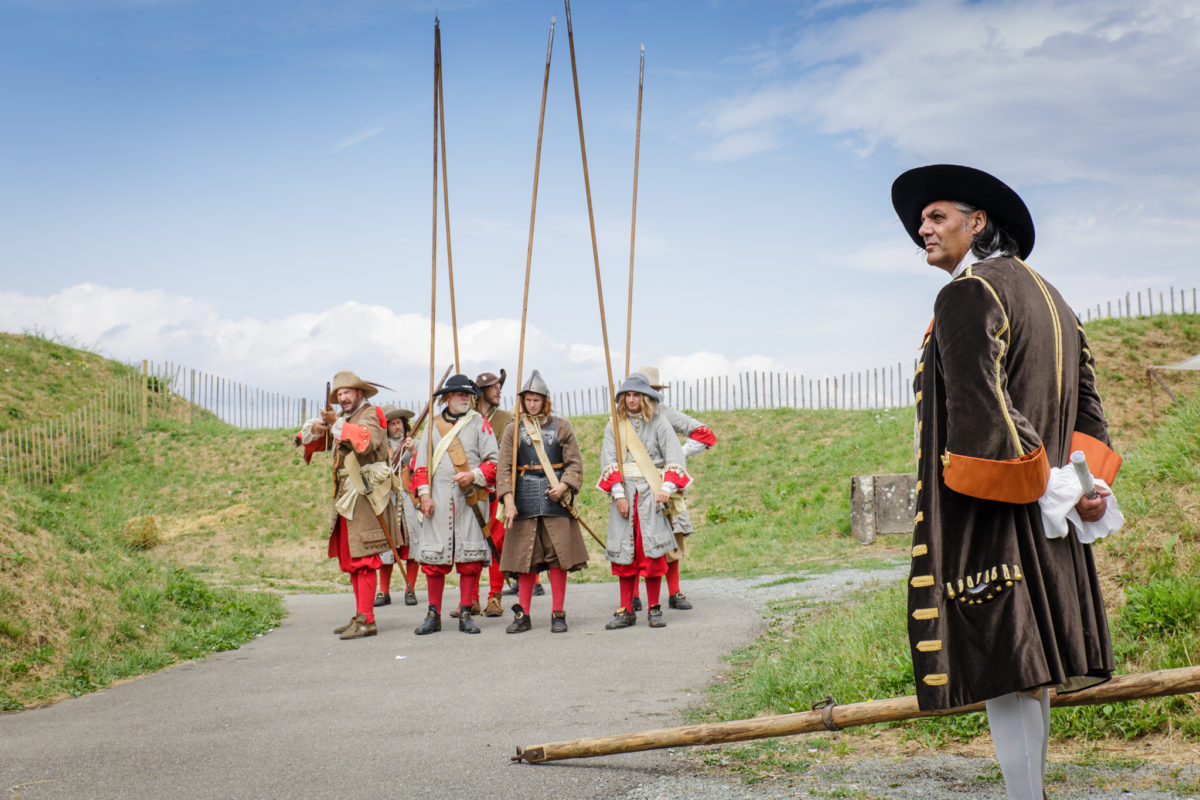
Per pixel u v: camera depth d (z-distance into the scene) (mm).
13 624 6551
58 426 24141
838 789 3324
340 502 8016
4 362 26875
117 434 24719
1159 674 2783
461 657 6789
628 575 7859
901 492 14320
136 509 20641
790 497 17719
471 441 8133
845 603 7738
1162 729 3607
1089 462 2719
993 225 2801
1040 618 2438
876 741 3947
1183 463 5543
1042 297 2635
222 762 4184
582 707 5082
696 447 8656
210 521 19594
